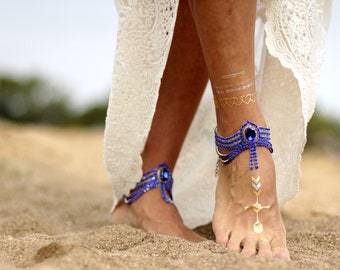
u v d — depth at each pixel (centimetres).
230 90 209
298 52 215
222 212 215
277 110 235
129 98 222
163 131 244
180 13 232
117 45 220
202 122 270
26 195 356
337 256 203
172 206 244
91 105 1412
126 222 251
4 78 1373
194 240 230
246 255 189
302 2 215
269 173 210
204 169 267
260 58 252
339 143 1114
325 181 516
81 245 184
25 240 199
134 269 171
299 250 214
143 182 243
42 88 1400
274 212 209
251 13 204
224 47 205
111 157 236
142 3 214
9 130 649
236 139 211
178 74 240
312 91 226
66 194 378
